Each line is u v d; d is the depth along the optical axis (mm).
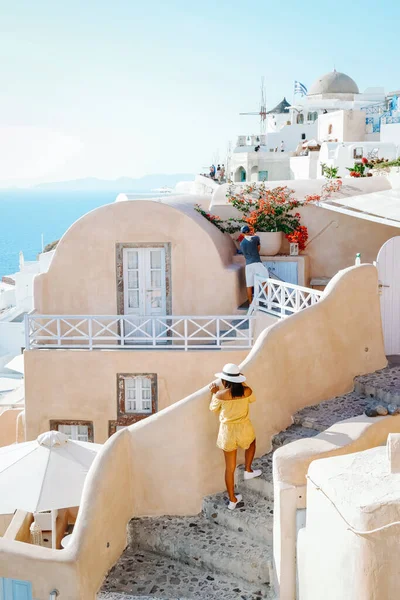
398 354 10539
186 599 6730
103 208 12672
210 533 7562
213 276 12625
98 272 12836
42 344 12875
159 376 11664
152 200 12875
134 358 11641
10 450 9234
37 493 8219
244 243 12727
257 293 12312
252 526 7367
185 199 14836
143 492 8016
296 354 9016
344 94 54562
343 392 9578
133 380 11805
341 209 12406
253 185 14742
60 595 6410
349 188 14633
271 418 8625
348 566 5172
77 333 13031
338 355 9523
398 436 5465
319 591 5809
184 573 7219
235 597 6766
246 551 7121
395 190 14000
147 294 12914
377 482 5344
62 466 8688
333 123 35719
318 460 5969
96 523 6906
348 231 14227
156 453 7934
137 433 7965
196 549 7258
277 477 6668
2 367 25859
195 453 7930
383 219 11219
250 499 7891
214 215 14461
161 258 12789
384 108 39719
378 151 24359
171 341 13008
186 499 7961
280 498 6520
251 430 7762
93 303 12945
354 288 9695
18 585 6500
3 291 39469
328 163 24953
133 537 7781
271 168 38375
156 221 12617
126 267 12859
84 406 11859
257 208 14109
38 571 6414
